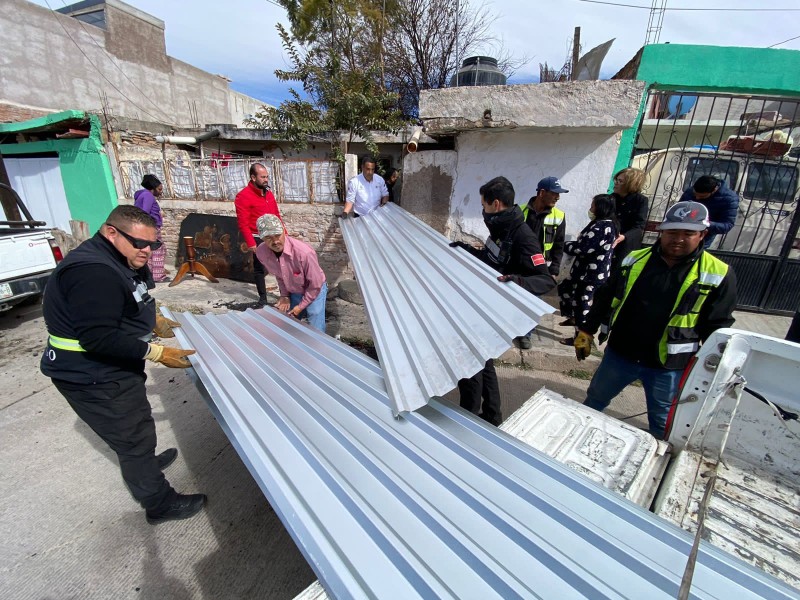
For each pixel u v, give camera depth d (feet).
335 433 4.72
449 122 15.03
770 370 5.06
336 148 23.97
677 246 6.40
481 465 4.25
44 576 6.21
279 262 10.28
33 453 8.97
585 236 11.46
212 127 36.17
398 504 3.72
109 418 6.13
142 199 19.27
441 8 38.91
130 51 50.11
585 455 5.14
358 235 12.86
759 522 4.33
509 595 2.91
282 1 34.63
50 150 27.37
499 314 6.32
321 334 7.95
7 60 38.86
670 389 7.11
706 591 3.06
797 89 13.84
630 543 3.51
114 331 5.60
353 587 2.96
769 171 15.38
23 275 14.97
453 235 17.87
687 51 13.93
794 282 15.43
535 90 13.85
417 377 5.46
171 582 6.17
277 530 7.10
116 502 7.67
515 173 16.33
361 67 36.58
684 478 4.97
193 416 10.33
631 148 15.11
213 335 8.07
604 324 8.11
